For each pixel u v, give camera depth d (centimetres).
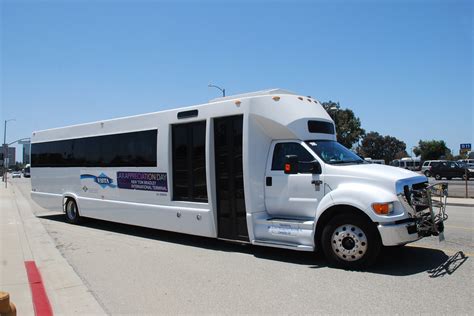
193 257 821
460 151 2848
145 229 1188
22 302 585
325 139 840
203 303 562
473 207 1705
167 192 985
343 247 694
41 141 1459
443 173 4194
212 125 888
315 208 754
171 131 985
